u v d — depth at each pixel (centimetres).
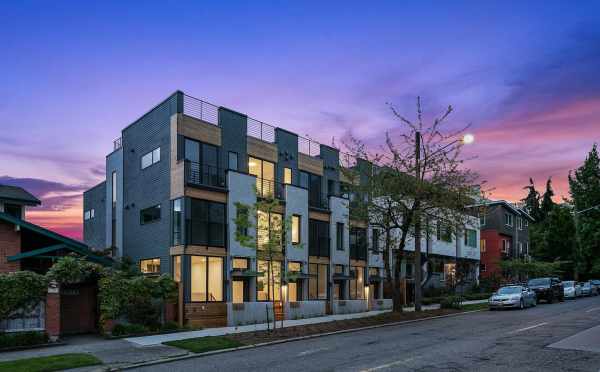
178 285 2323
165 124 2772
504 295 3241
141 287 2125
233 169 2883
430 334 1916
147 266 2853
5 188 2620
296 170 3322
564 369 1174
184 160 2602
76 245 2231
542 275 5341
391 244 2961
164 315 2261
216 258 2669
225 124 2892
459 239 4956
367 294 3612
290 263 3059
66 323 2145
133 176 3075
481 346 1542
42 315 1853
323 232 3409
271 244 2131
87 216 3847
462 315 2859
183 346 1703
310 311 2895
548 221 6247
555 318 2452
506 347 1508
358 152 2936
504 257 5775
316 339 1905
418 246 2925
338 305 3212
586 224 6241
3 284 1773
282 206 3075
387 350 1526
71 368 1386
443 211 2738
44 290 1850
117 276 2100
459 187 2697
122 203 3172
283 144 3244
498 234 5725
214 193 2705
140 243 2931
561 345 1521
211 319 2439
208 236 2633
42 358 1479
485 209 3025
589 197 6500
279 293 2958
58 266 1903
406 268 4225
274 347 1725
